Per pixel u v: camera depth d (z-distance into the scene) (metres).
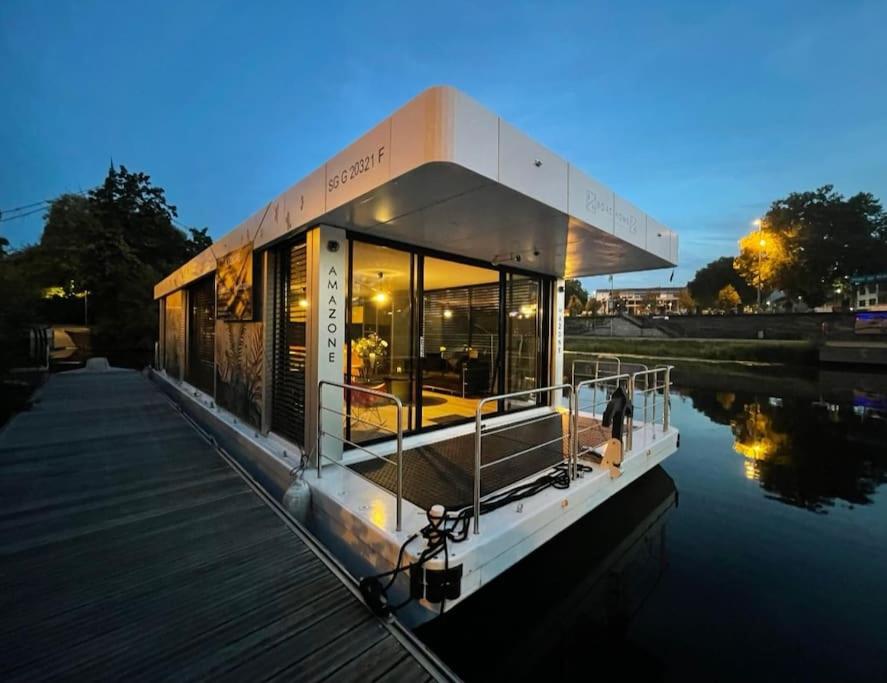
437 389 6.35
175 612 2.10
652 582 3.34
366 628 2.03
